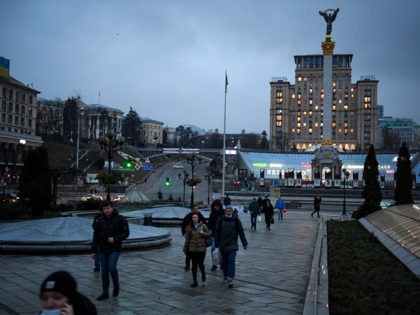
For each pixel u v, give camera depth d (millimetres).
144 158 172500
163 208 32406
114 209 10305
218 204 14047
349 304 9766
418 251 14750
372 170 36688
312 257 17516
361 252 17922
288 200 76312
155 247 18969
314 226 33219
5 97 110812
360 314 8891
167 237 19906
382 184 93125
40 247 16031
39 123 162625
